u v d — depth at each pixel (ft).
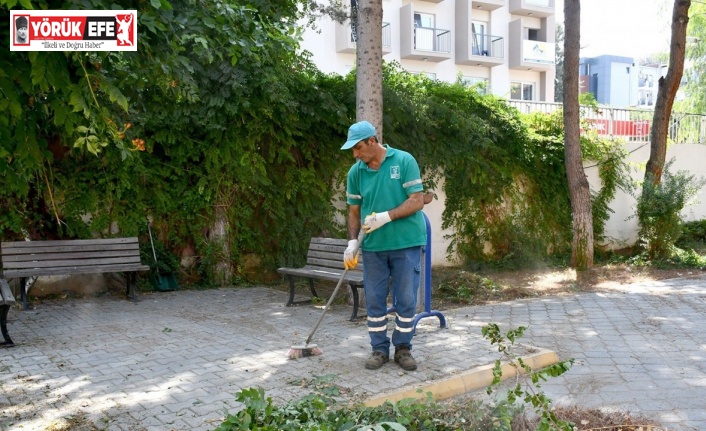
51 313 23.30
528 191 41.19
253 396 10.64
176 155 28.84
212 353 16.99
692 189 40.75
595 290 30.58
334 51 77.71
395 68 34.88
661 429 11.74
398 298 15.31
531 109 46.68
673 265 38.27
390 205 14.88
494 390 14.47
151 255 28.99
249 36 14.66
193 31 12.48
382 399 12.89
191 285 30.35
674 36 41.14
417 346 17.54
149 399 13.19
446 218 38.09
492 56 91.66
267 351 17.17
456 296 27.81
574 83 36.27
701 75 69.41
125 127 12.07
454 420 10.73
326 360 16.05
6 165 10.78
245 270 31.71
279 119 30.35
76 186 27.02
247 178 30.22
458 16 88.89
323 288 29.89
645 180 41.60
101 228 27.68
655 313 24.38
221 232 30.68
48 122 11.38
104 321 21.76
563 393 14.58
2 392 13.75
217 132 28.94
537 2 94.89
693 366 16.94
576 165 37.06
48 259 24.86
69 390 13.85
